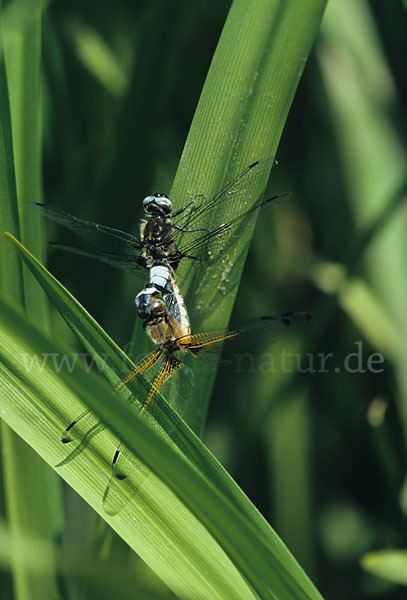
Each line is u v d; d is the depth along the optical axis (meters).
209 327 1.01
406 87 1.10
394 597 1.09
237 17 1.00
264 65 1.00
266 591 0.97
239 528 0.96
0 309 0.94
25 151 1.01
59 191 1.08
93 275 1.08
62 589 1.01
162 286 1.00
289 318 1.00
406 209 1.09
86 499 0.98
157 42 1.05
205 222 1.00
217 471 0.97
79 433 0.98
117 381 0.97
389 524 1.10
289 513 1.09
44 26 1.10
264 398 1.08
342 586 1.09
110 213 1.07
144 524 0.97
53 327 1.08
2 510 1.01
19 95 1.01
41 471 1.01
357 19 1.10
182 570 0.97
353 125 1.10
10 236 0.96
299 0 1.00
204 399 1.00
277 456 1.09
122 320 1.10
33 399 0.98
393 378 1.09
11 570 1.00
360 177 1.10
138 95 1.05
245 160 1.00
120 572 0.99
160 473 0.96
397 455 1.09
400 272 1.09
